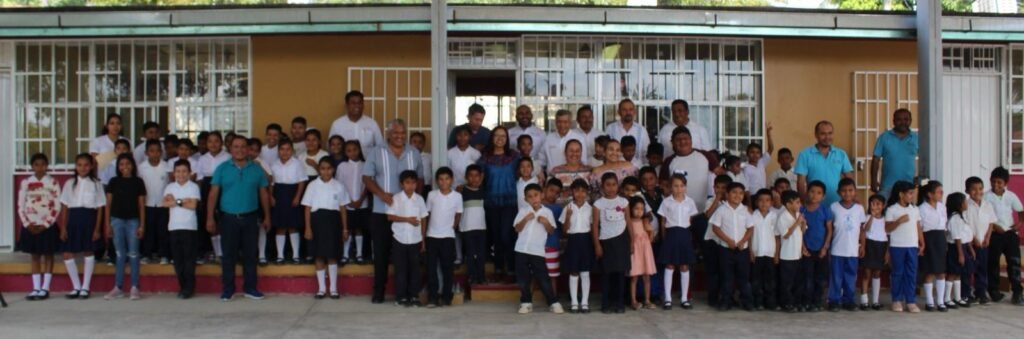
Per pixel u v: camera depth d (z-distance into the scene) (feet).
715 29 26.66
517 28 26.11
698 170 24.52
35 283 24.40
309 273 25.08
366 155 27.17
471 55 29.12
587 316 22.09
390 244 24.09
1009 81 31.09
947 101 30.78
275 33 25.93
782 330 20.39
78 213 24.35
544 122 29.17
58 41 28.89
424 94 29.14
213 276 25.26
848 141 30.40
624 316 22.16
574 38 29.25
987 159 31.07
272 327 20.56
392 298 24.56
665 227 23.13
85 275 24.53
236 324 20.88
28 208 24.17
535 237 22.53
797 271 22.94
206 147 27.17
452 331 20.21
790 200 22.76
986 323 21.36
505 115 36.96
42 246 24.14
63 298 24.49
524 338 19.48
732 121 29.89
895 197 23.49
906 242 22.98
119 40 28.84
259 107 29.04
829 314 22.57
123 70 29.04
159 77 29.09
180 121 29.09
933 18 25.32
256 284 24.57
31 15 25.46
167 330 20.17
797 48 30.17
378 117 29.09
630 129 26.76
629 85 29.50
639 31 26.50
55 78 29.07
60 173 28.94
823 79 30.30
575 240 22.57
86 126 29.04
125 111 29.04
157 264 25.23
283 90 29.09
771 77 29.99
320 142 27.58
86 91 29.01
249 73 29.01
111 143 27.22
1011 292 25.45
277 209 25.26
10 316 21.81
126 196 24.36
